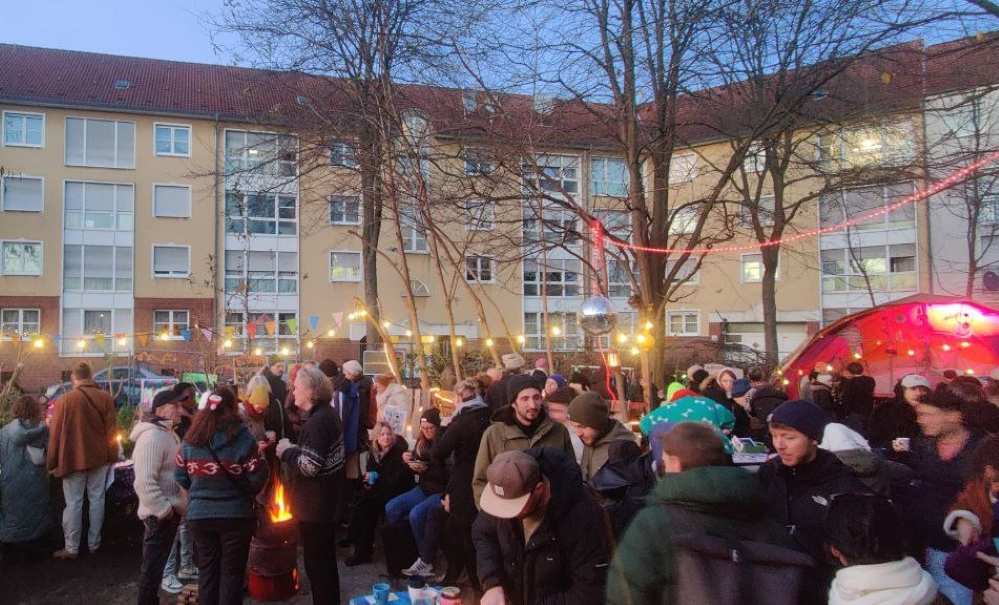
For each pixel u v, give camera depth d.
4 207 29.22
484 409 5.24
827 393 7.52
